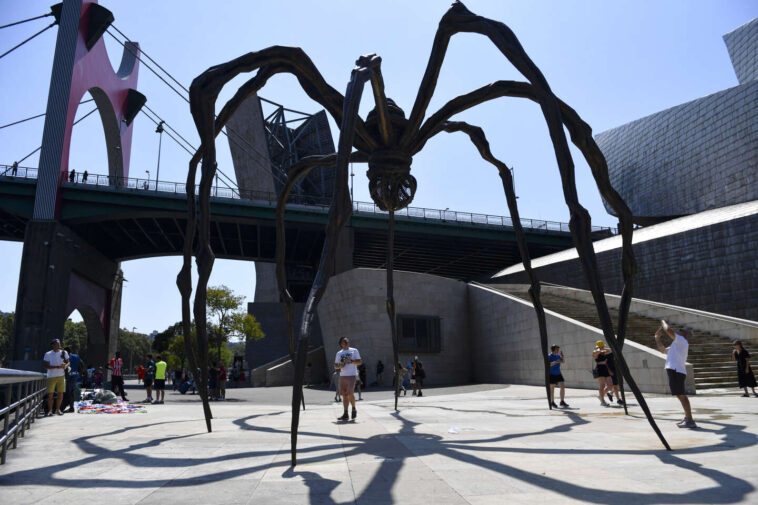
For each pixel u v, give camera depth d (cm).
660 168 6781
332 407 1348
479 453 545
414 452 559
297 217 5522
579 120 736
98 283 6341
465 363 3469
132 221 5669
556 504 333
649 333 2305
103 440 684
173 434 749
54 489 394
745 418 844
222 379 2259
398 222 5612
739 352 1400
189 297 762
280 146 7769
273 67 811
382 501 348
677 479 403
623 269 719
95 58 5997
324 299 3512
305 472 455
